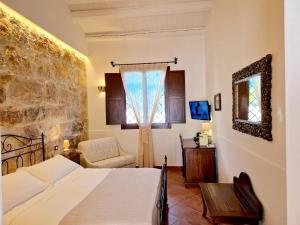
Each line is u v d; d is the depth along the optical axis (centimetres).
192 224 264
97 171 297
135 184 244
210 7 383
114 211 181
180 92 494
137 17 429
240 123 232
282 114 147
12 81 266
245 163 224
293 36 71
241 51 229
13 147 265
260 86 179
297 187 71
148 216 172
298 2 70
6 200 185
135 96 498
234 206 203
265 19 170
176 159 500
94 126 513
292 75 71
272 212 165
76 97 452
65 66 406
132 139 507
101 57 507
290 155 73
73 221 166
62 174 270
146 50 500
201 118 435
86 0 385
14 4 260
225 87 302
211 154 384
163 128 500
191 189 377
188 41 492
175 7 382
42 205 196
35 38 314
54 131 361
